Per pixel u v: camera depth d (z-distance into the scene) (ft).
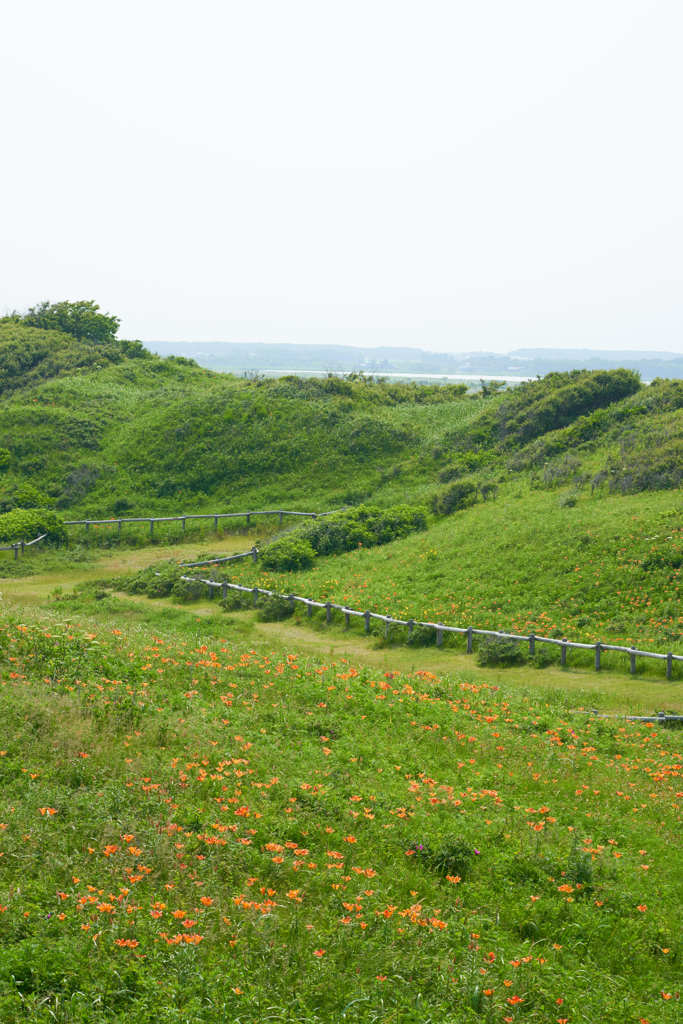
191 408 194.29
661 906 33.47
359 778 41.52
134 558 137.18
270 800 36.65
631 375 173.37
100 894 26.13
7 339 253.03
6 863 27.71
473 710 57.82
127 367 239.91
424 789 41.29
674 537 93.76
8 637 50.65
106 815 31.99
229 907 27.35
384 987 23.75
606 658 75.10
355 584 103.55
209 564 123.95
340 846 33.86
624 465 126.41
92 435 186.91
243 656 61.36
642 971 28.71
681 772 49.98
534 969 26.63
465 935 27.73
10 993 20.77
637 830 40.91
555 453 150.71
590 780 47.21
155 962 23.34
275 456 176.24
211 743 41.39
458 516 128.16
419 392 227.81
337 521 130.11
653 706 64.64
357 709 52.75
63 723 39.83
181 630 88.79
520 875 34.12
